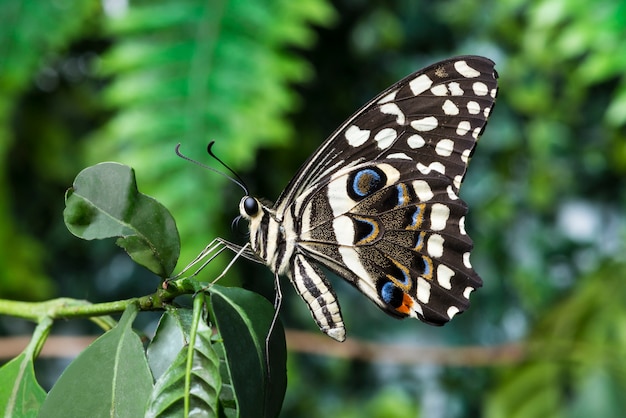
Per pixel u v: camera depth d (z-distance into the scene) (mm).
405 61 540
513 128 549
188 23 472
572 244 562
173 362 324
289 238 378
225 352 322
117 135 461
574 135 544
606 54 473
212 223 457
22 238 511
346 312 564
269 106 466
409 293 385
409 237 384
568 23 507
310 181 381
